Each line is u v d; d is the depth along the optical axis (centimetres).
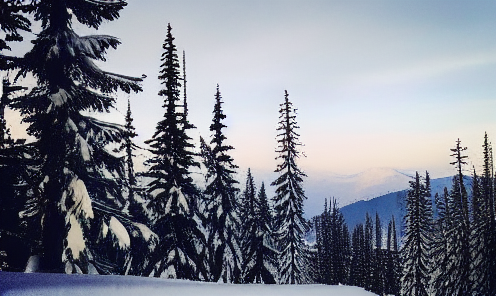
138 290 852
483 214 4147
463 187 4222
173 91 2358
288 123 3372
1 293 639
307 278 3569
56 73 1282
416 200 4634
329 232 7956
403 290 4888
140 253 1594
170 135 2297
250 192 3459
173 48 2392
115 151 1647
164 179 2225
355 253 8069
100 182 1340
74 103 1288
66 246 1130
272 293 1102
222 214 2820
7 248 1246
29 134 1312
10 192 1238
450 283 4178
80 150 1218
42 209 1177
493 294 3741
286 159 3350
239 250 2928
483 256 3909
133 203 1977
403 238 4816
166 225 2100
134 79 1405
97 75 1370
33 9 1310
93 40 1319
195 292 940
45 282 787
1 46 1238
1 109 1264
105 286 834
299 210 3303
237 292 1036
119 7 1409
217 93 3008
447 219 4841
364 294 1270
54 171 1187
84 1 1386
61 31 1300
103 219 1258
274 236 3428
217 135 2964
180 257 2069
